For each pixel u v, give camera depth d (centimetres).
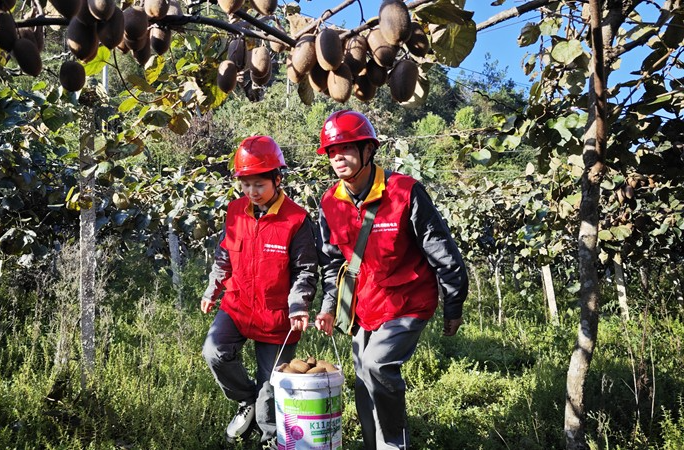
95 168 479
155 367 580
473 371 634
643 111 363
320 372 315
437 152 2777
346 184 334
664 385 523
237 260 380
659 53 339
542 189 864
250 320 380
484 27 211
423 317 329
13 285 823
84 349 489
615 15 319
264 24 167
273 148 372
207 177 730
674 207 727
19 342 656
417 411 497
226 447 423
